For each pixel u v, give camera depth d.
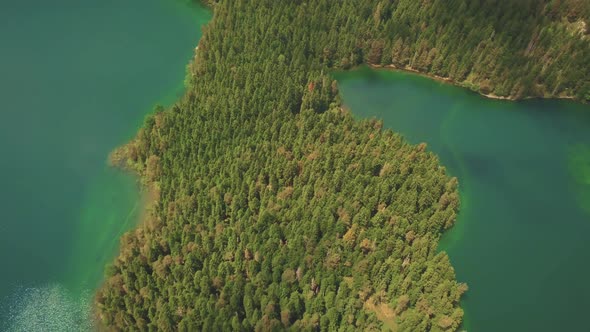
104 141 122.06
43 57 142.25
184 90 137.25
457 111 141.38
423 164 112.44
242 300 87.06
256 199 100.06
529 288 103.38
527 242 112.00
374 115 136.75
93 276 96.75
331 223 96.62
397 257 95.25
